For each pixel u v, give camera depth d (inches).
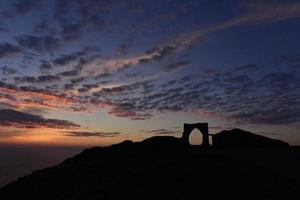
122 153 1515.7
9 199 1074.7
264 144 1911.9
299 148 1680.6
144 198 837.2
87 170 1189.7
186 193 835.4
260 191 807.1
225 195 792.9
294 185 852.0
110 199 861.2
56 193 1043.9
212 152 1515.7
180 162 1154.0
